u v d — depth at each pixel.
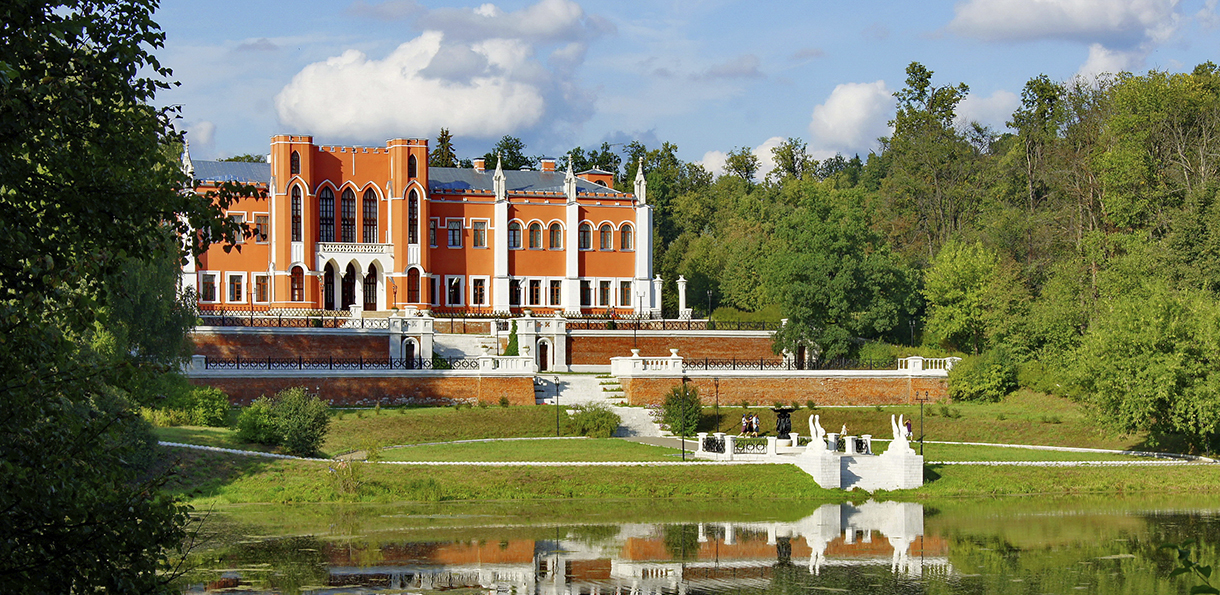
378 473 50.50
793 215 91.12
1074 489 54.94
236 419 59.41
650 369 72.06
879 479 54.12
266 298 88.81
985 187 122.19
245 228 18.59
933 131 127.81
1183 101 96.62
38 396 16.81
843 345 82.88
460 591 34.81
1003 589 35.72
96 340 44.00
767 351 87.25
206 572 36.16
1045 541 42.97
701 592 35.19
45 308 17.42
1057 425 67.00
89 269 17.06
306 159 88.31
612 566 38.44
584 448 58.53
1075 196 102.69
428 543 41.06
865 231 88.25
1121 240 88.38
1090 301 81.50
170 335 56.06
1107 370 59.66
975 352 86.69
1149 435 61.03
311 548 39.84
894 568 38.62
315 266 88.88
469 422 62.91
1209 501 52.47
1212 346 57.53
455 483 50.56
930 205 124.00
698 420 67.25
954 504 51.34
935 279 89.44
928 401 75.81
